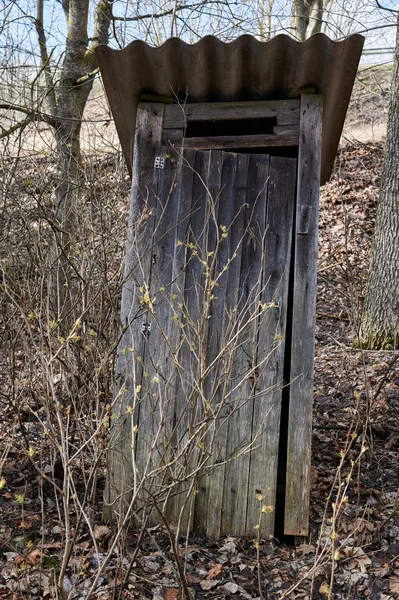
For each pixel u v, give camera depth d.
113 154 7.55
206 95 4.34
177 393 4.04
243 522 4.05
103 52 3.91
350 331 8.51
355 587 3.52
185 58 3.94
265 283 4.11
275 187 4.17
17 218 5.82
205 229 4.14
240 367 4.05
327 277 10.13
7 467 4.66
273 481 4.04
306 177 4.14
